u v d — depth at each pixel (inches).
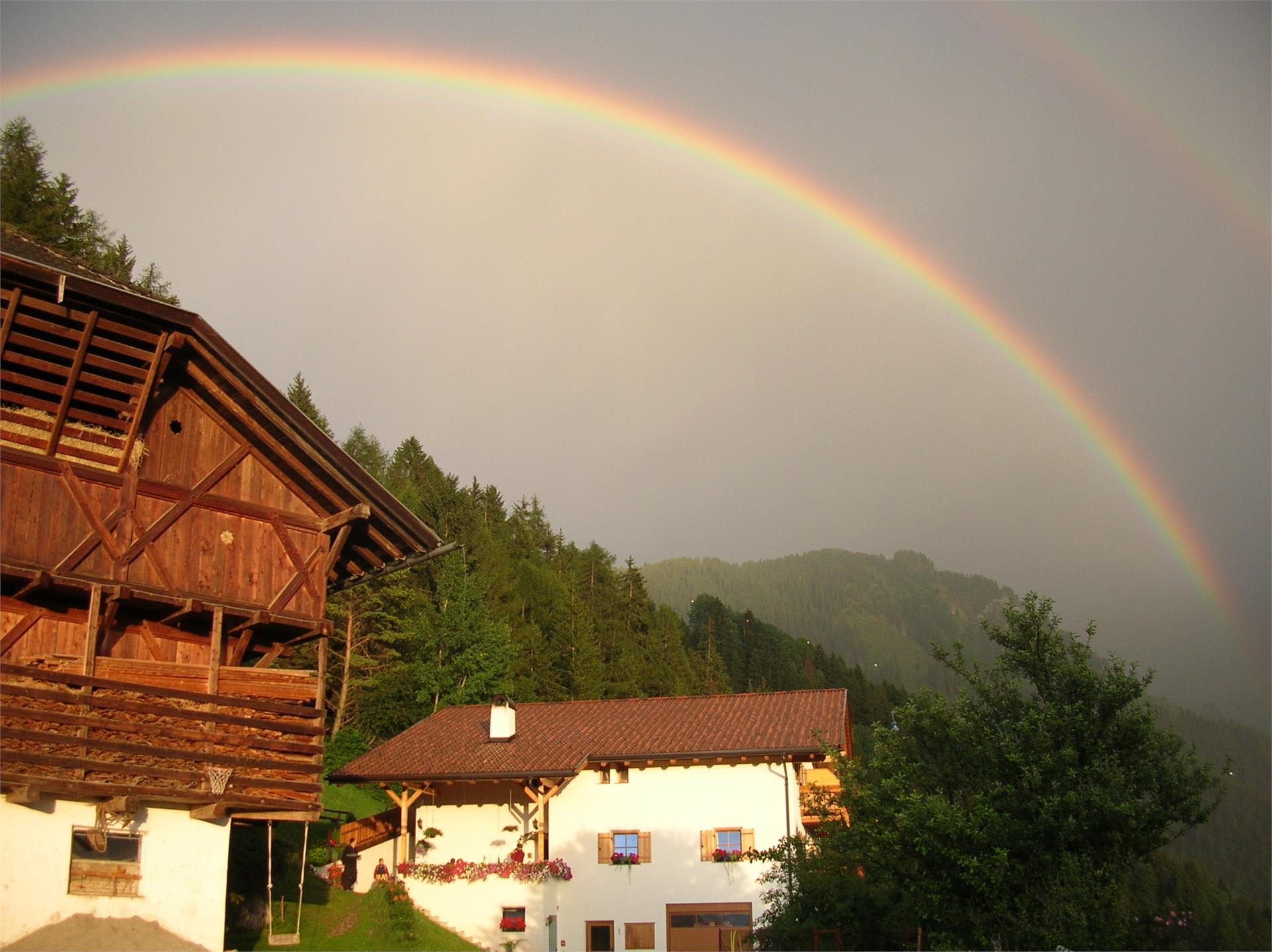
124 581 751.7
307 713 808.3
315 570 853.8
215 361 805.2
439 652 2251.5
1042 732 700.7
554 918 1350.9
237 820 960.9
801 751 1336.1
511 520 4357.8
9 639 720.3
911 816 696.4
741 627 6456.7
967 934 688.4
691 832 1366.9
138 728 726.5
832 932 978.1
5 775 667.4
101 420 770.8
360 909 1198.3
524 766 1374.3
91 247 1957.4
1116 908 661.9
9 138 1886.1
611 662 3196.4
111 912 706.8
